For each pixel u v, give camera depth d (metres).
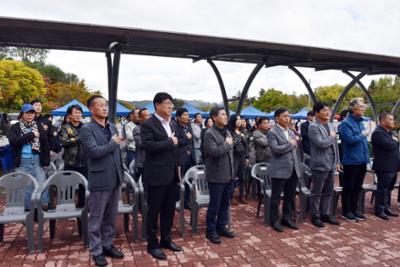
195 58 7.53
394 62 7.80
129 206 4.04
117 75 6.14
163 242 3.68
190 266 3.26
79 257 3.43
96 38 5.82
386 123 4.88
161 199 3.42
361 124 4.82
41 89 30.47
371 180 7.10
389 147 4.84
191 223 4.34
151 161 3.34
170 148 3.30
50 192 4.32
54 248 3.68
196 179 4.61
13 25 4.68
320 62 8.00
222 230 4.13
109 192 3.30
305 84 9.13
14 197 3.89
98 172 3.21
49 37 5.81
